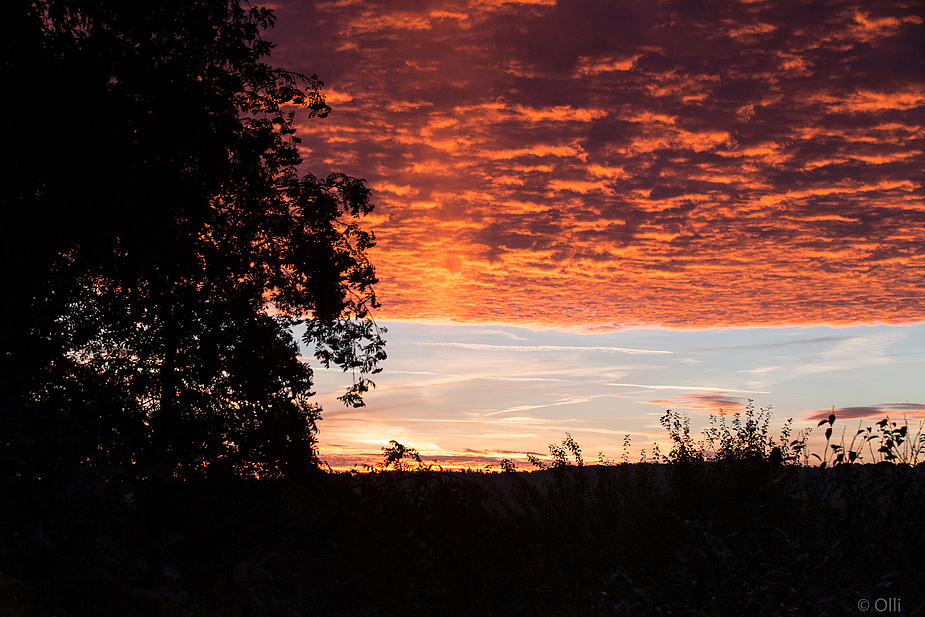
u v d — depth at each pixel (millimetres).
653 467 12445
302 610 6312
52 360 5938
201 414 10461
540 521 11156
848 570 5984
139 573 4883
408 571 7492
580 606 7883
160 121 8172
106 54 7812
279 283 11750
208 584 7496
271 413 10820
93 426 5684
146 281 8812
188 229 9312
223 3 9227
